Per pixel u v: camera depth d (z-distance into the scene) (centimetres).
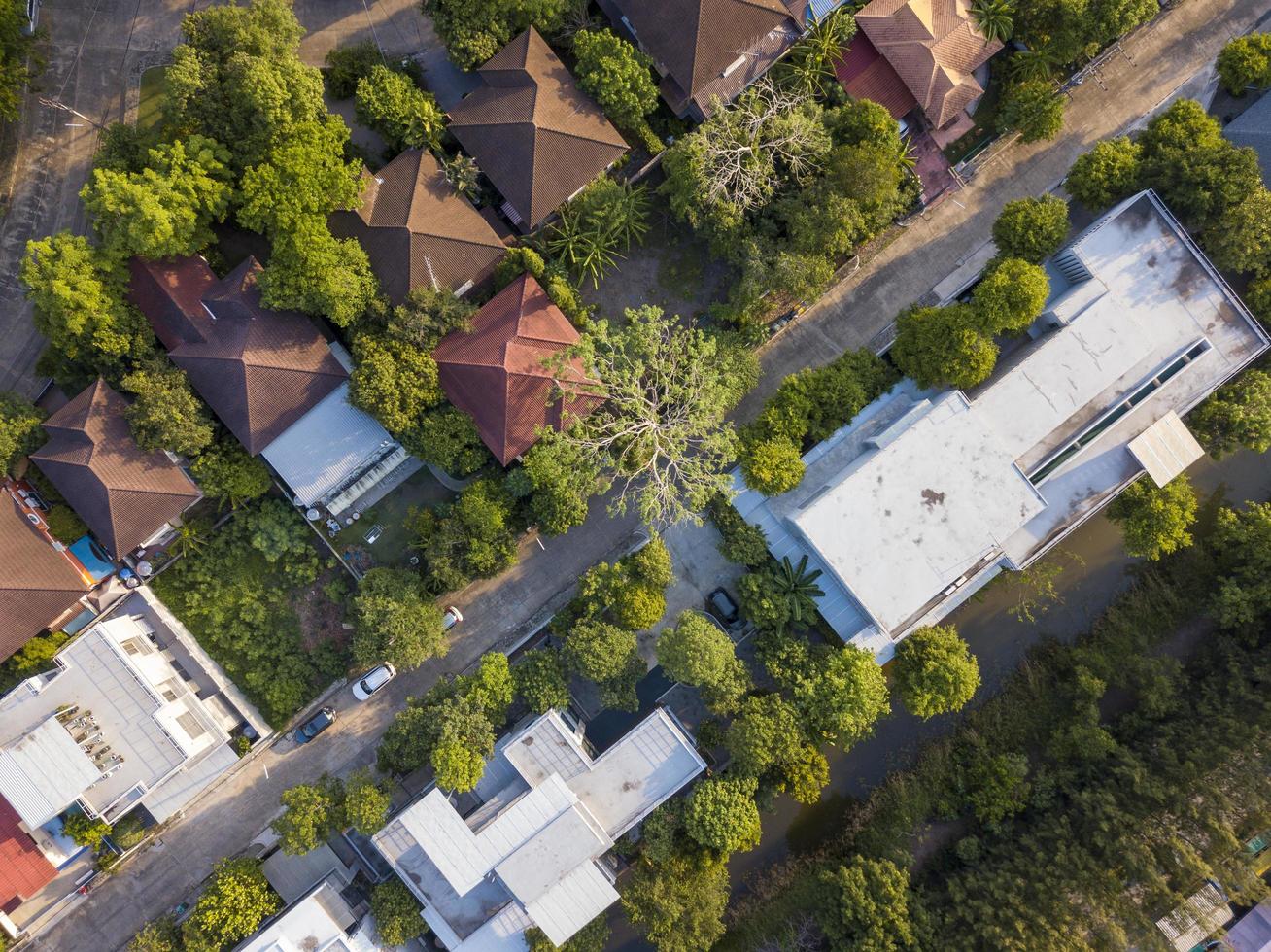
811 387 4238
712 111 4088
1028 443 4144
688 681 4097
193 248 3969
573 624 4353
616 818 4194
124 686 3925
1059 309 4159
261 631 4397
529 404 4097
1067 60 4400
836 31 4241
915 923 4284
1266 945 4578
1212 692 4388
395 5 4362
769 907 4603
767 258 4116
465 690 4162
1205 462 4806
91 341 3878
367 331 4109
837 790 4791
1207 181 4031
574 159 4091
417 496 4512
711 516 4491
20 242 4278
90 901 4422
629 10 4131
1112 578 4800
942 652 4166
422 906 4200
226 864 4209
